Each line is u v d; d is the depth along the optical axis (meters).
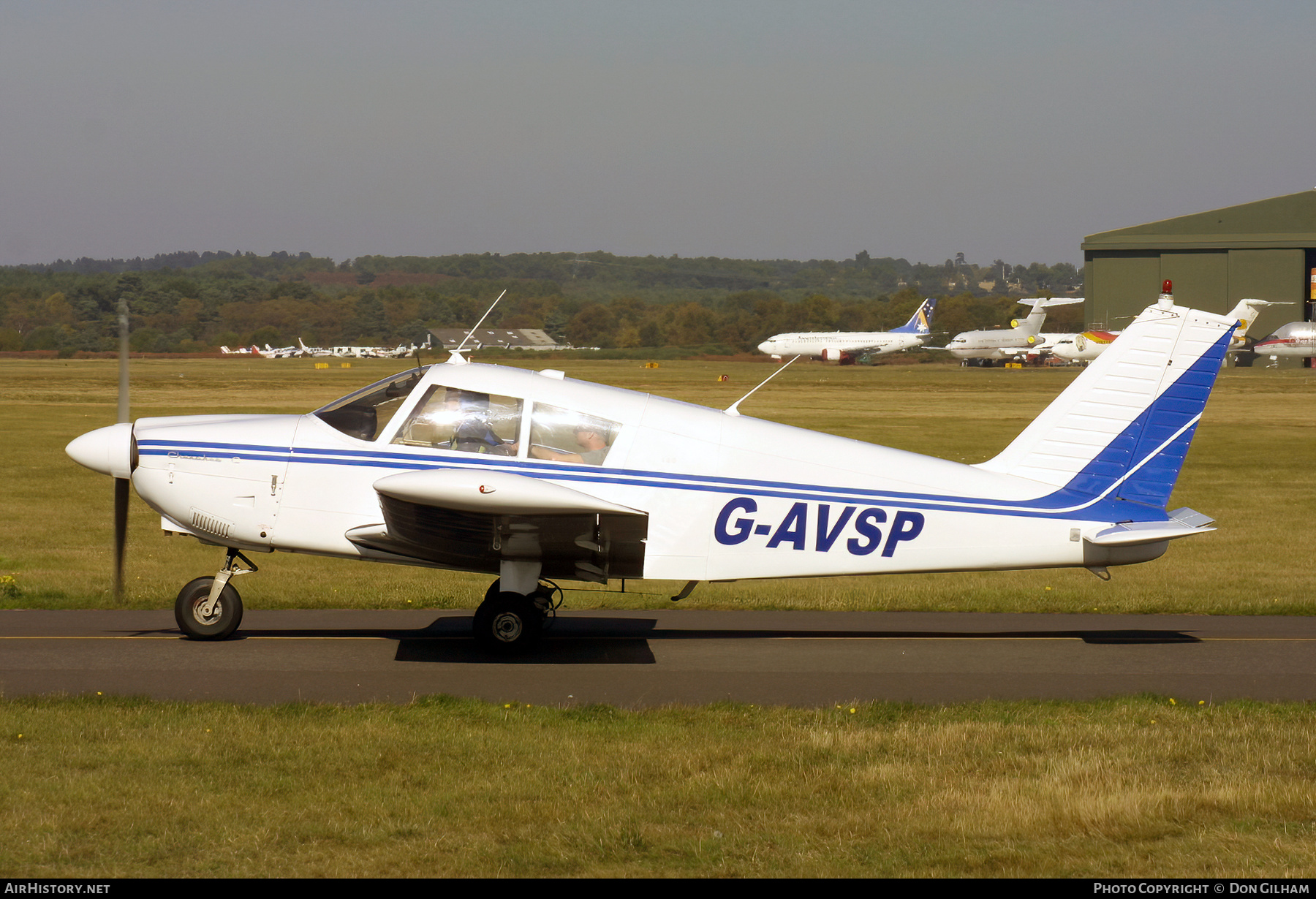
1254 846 9.52
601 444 16.97
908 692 14.84
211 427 17.23
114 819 9.71
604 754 11.66
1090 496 18.00
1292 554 30.53
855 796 10.62
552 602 19.55
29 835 9.37
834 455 17.56
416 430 16.91
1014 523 17.72
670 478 16.98
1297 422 81.25
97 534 32.19
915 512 17.55
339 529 16.78
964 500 17.70
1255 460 57.56
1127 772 11.28
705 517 17.09
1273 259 198.75
